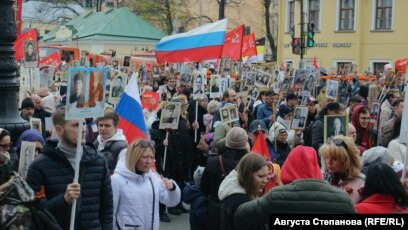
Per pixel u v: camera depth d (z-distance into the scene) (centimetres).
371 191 450
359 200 479
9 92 795
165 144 982
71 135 479
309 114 1220
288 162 438
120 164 564
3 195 390
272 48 4653
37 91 1385
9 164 399
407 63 2050
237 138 659
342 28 4006
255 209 438
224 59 1680
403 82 1691
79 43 5172
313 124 930
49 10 6172
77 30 5447
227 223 518
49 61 2028
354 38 3938
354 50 3941
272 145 881
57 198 462
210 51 1345
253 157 520
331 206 416
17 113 808
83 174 486
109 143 682
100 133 688
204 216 681
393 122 862
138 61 2695
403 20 3738
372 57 3878
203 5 6306
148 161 550
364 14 3897
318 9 4125
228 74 1677
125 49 5050
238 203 512
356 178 529
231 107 1021
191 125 1212
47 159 477
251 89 1523
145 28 5222
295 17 4294
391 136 838
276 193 430
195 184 697
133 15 5275
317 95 1661
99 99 493
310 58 4166
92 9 5875
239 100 1348
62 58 2380
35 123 878
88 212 484
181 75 1716
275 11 5591
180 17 5238
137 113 730
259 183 519
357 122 921
